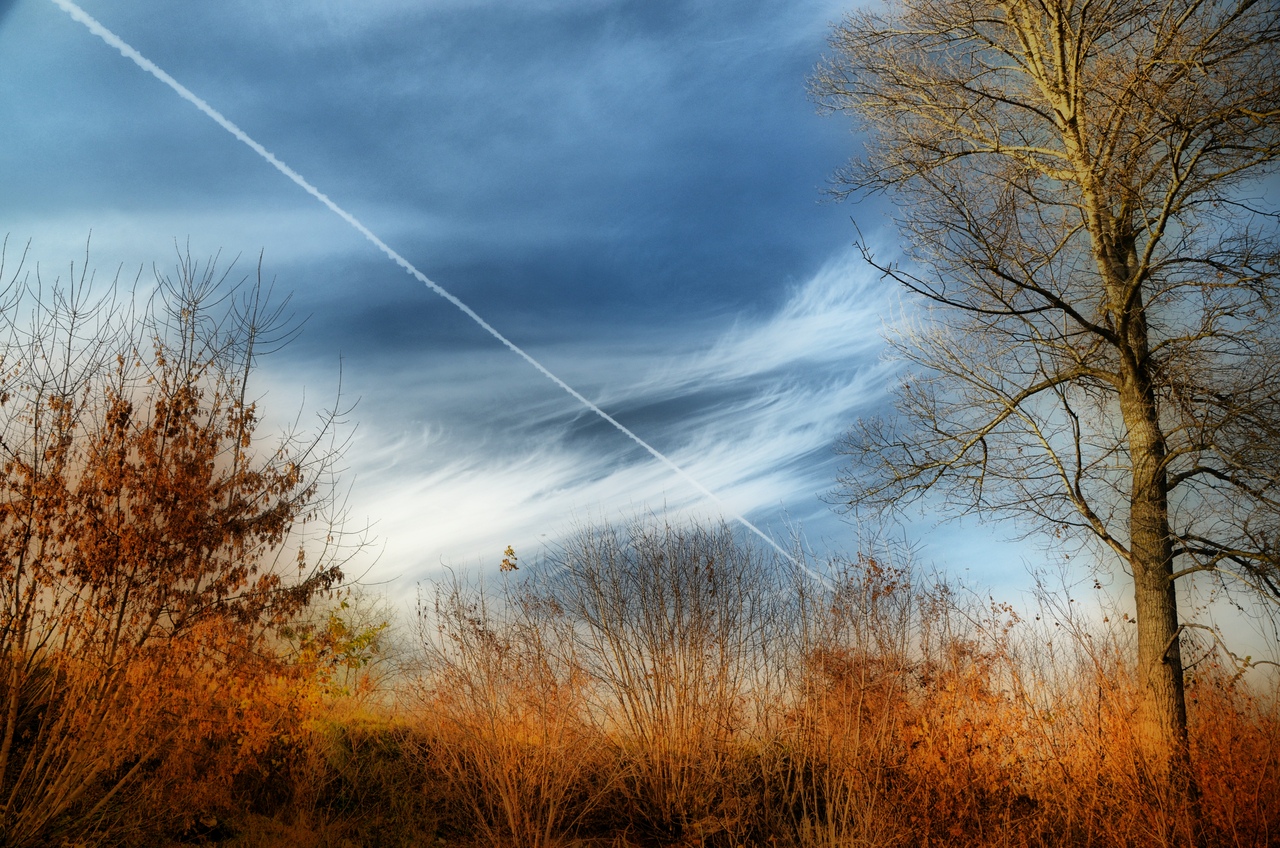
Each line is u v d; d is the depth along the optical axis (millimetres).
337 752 8820
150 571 6914
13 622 6488
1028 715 7980
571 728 8609
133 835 6699
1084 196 9852
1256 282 8555
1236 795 7109
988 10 11031
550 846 7711
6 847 6082
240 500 7578
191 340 7715
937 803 7426
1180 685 8383
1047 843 7375
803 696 9062
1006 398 10242
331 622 8703
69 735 6609
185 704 7117
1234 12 8680
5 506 6551
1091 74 9961
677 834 8039
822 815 8391
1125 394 9594
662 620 8977
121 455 6984
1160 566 8891
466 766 8859
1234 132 8641
